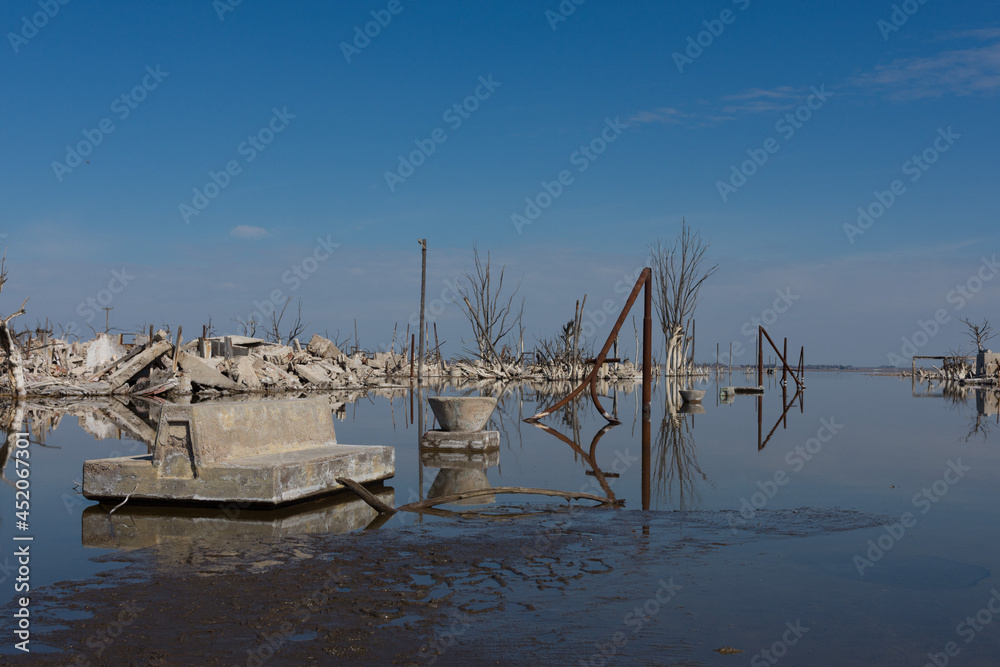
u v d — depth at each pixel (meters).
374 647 3.73
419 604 4.41
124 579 4.95
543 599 4.51
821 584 4.86
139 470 7.57
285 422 8.70
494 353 50.56
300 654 3.64
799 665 3.55
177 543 5.99
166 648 3.71
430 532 6.39
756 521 6.84
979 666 3.55
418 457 11.90
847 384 51.50
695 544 5.94
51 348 35.84
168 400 29.02
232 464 7.43
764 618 4.20
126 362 33.88
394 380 50.03
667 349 46.38
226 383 34.31
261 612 4.26
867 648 3.77
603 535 6.26
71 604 4.41
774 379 66.25
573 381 50.75
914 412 21.75
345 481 7.59
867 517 7.01
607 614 4.26
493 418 20.34
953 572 5.13
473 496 8.09
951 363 61.19
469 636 3.89
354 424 18.05
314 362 44.09
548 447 13.30
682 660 3.60
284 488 7.40
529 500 7.97
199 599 4.50
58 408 23.98
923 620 4.18
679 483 9.12
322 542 6.00
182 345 38.50
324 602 4.44
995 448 12.66
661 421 18.84
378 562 5.38
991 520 6.86
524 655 3.64
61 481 9.55
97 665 3.49
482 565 5.30
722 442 13.81
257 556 5.55
